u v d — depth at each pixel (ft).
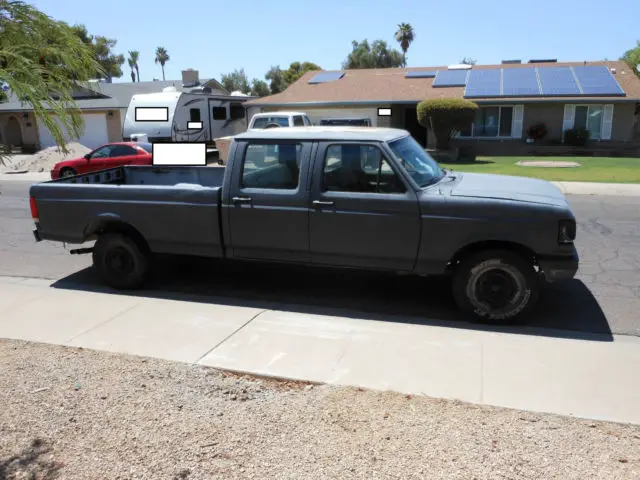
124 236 22.43
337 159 19.19
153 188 21.48
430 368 15.01
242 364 15.47
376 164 18.81
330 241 19.48
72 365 15.47
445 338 17.17
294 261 20.27
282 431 11.96
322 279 23.91
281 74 212.43
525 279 17.89
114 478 10.52
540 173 62.23
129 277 22.80
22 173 75.66
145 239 22.02
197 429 12.10
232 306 20.56
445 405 12.96
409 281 23.43
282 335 17.57
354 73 106.42
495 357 15.67
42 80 12.72
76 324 18.90
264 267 25.86
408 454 11.02
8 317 19.71
